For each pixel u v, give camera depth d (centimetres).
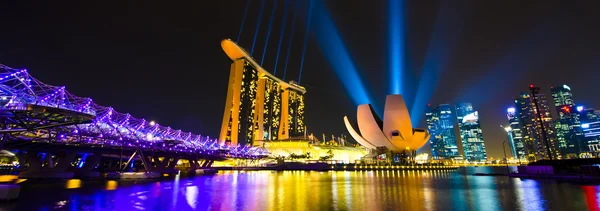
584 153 18125
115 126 6031
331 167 10862
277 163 12900
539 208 2067
